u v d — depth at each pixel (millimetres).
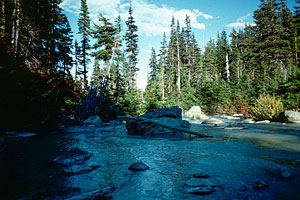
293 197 2920
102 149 7020
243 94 29375
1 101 10117
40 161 5168
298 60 34906
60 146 7578
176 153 6207
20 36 19844
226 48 61000
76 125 17250
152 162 5129
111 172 4277
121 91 32688
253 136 9227
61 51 24625
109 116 23453
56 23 23891
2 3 16562
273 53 38219
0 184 3480
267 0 43375
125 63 47562
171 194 3090
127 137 10500
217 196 2977
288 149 6328
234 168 4441
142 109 31609
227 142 7910
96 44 38688
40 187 3338
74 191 3154
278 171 4145
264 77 30578
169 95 37000
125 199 2918
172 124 12477
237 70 49125
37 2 21750
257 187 3279
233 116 26281
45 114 15469
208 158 5441
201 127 14148
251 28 51500
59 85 18844
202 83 48375
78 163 4898
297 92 17891
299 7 38469
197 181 3557
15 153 6195
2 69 10070
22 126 12359
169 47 55969
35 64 19859
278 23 41219
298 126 12125
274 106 17375
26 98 11930
